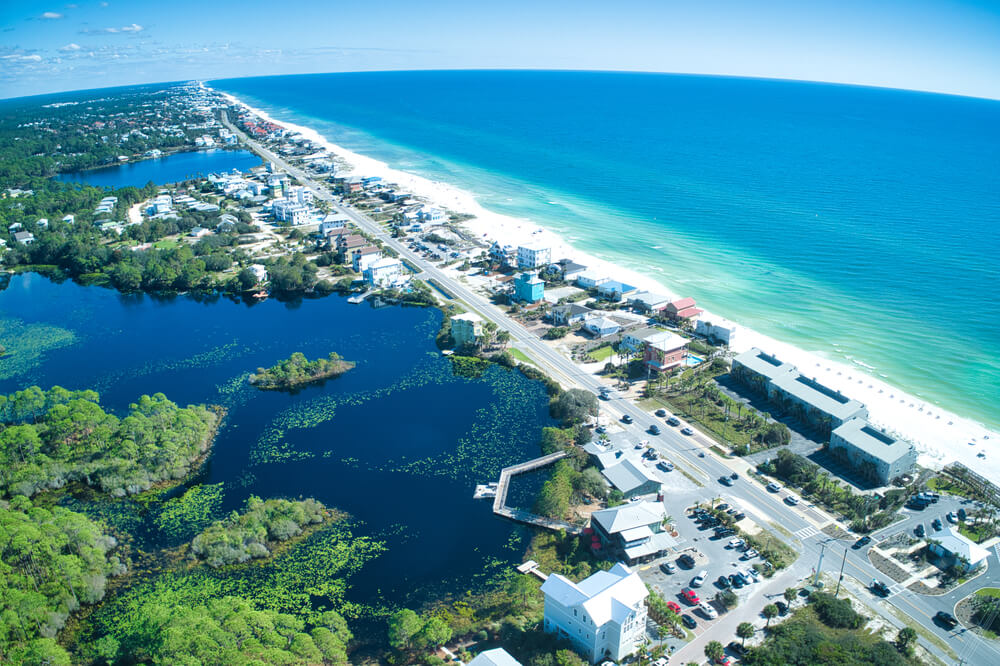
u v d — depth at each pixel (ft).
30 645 339.57
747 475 489.67
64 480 514.68
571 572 395.34
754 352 632.79
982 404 581.12
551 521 443.32
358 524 454.81
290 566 418.72
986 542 414.41
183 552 434.71
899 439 486.38
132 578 414.00
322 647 335.88
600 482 469.57
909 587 379.55
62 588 385.91
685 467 499.92
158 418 552.82
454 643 351.67
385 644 356.59
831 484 468.34
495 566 412.36
